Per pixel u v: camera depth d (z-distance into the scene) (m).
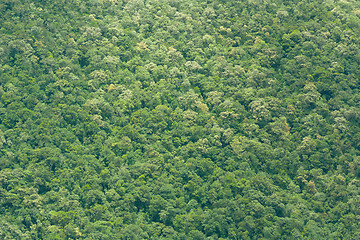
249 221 160.12
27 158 170.62
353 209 167.88
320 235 162.00
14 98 184.38
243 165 176.75
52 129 180.12
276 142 185.38
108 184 169.50
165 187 167.75
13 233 151.50
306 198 173.00
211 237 158.88
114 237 154.25
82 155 175.88
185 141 184.62
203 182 173.62
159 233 159.38
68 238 152.88
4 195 158.50
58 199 162.25
